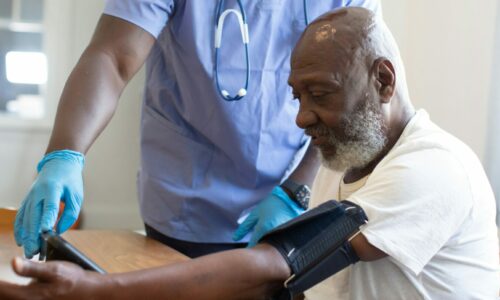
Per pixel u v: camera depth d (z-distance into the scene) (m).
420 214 0.93
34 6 3.46
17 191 3.39
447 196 0.94
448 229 0.94
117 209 3.43
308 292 1.10
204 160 1.58
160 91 1.57
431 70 2.91
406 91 1.07
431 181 0.94
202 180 1.58
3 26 3.45
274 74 1.53
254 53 1.51
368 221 0.93
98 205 3.42
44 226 1.00
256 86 1.51
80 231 1.70
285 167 1.61
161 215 1.60
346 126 0.99
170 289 0.82
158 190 1.59
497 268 1.07
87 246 1.52
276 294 0.91
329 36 0.98
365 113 0.99
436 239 0.93
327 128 1.01
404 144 1.00
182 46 1.48
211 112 1.52
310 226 0.92
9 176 3.38
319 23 1.01
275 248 0.90
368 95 0.99
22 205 1.11
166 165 1.60
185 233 1.59
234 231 1.61
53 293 0.74
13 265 0.72
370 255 0.92
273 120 1.54
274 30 1.51
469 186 0.97
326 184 1.20
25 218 1.08
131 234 1.68
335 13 1.02
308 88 1.00
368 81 0.99
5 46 3.46
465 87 2.70
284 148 1.59
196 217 1.59
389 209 0.92
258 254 0.88
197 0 1.45
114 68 1.30
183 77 1.51
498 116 2.44
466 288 1.00
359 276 1.01
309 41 1.00
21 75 3.49
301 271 0.90
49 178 1.11
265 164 1.57
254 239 1.37
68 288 0.75
